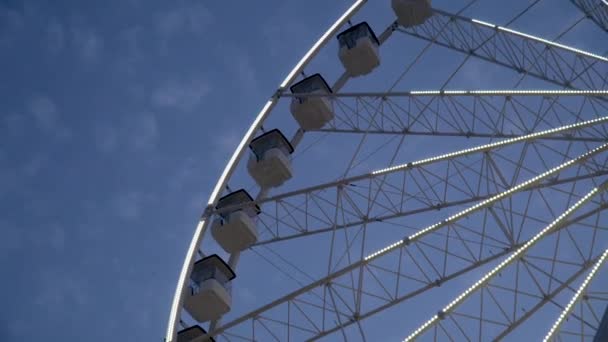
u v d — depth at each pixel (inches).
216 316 1217.4
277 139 1379.2
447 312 917.2
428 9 1392.7
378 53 1485.0
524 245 940.0
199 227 1157.7
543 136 1026.1
